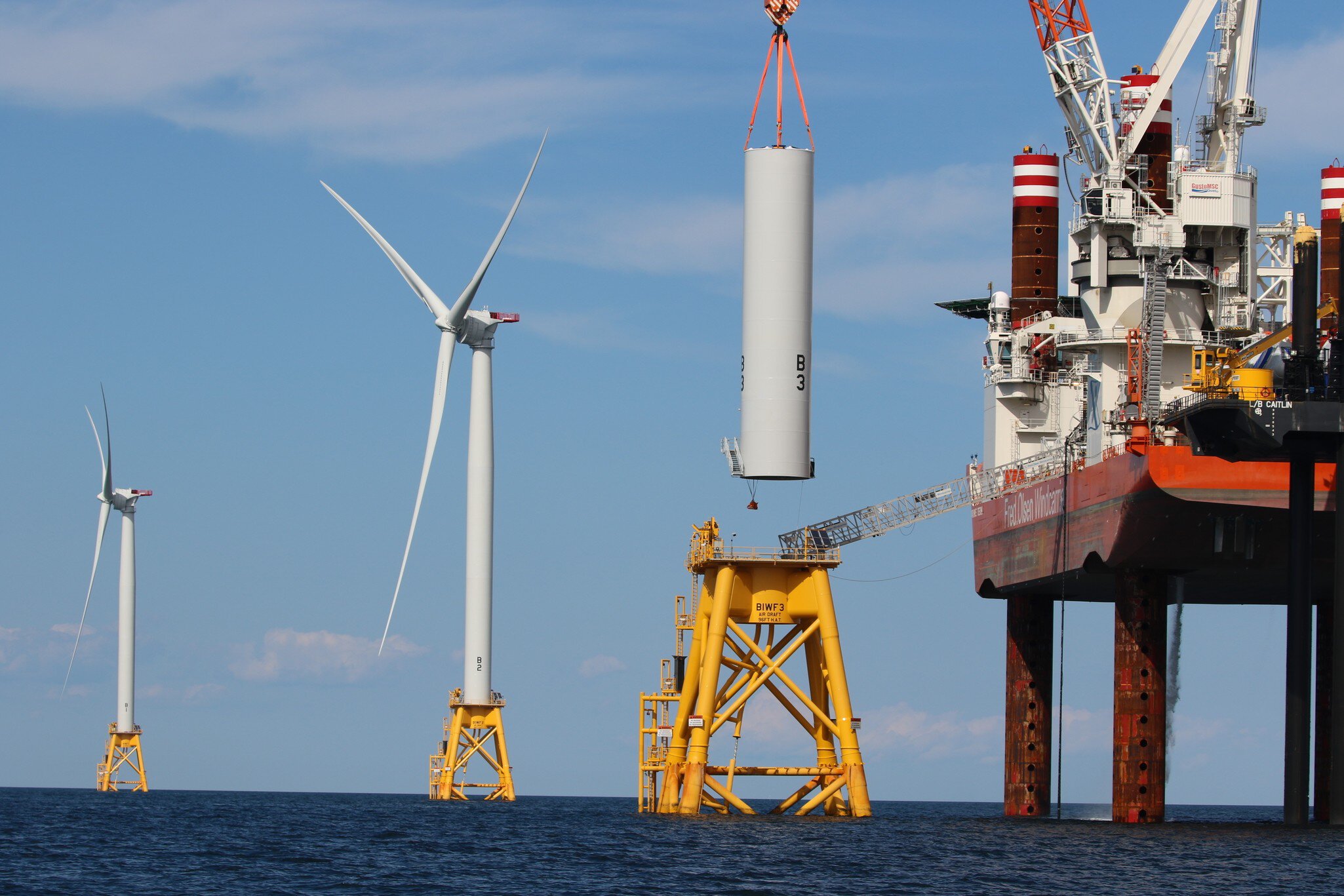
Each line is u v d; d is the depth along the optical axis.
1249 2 150.38
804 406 133.75
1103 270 149.12
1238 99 150.50
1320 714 153.12
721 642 135.50
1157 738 136.25
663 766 145.75
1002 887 100.62
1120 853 119.62
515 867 115.94
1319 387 122.75
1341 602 119.31
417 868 116.00
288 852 134.25
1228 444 122.38
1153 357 135.00
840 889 99.94
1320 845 118.44
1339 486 118.62
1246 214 147.38
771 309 133.38
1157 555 129.75
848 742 136.62
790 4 134.75
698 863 114.25
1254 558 128.38
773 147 134.00
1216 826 142.62
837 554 136.75
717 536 136.75
